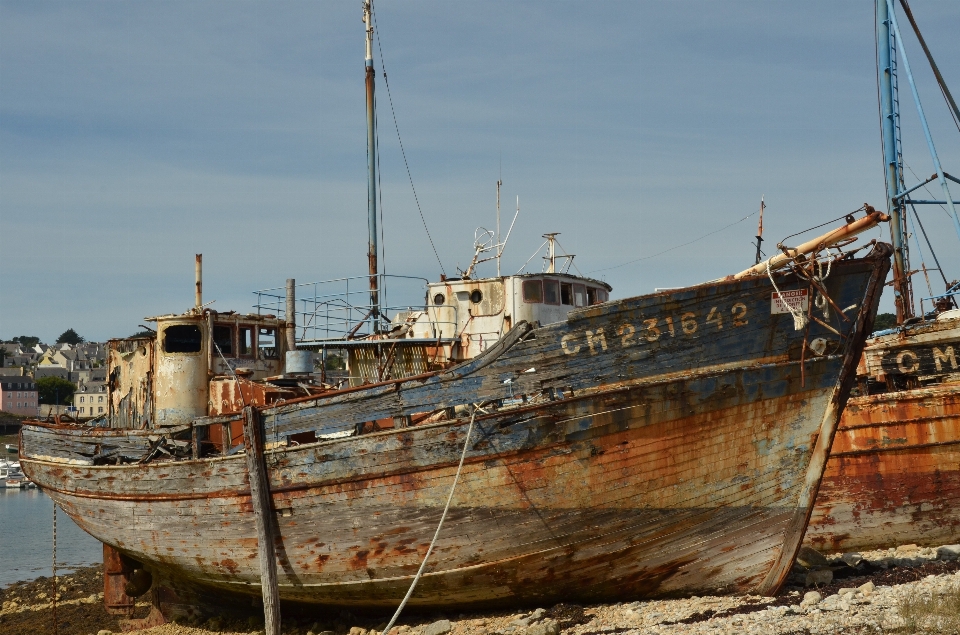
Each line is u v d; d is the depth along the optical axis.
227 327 20.70
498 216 19.97
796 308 14.66
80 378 156.62
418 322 18.75
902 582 15.09
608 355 14.72
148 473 18.42
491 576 15.59
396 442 15.48
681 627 13.27
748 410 14.87
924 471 19.77
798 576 16.17
